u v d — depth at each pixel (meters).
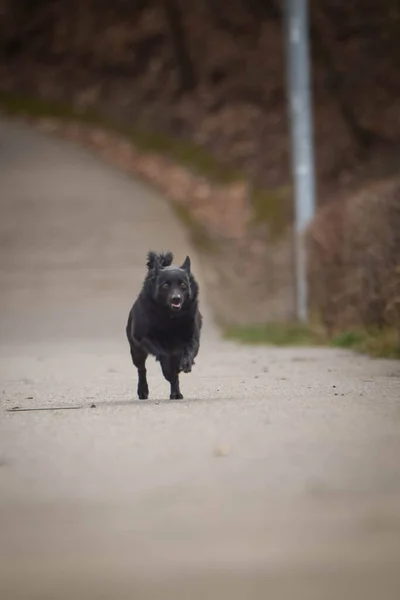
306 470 14.28
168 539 10.82
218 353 40.88
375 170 112.38
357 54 125.31
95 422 19.55
